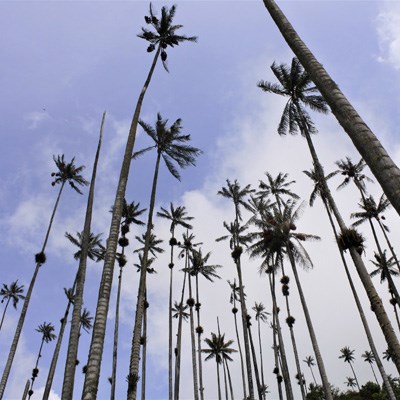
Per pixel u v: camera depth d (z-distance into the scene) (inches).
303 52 254.2
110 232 472.7
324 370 882.8
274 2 300.2
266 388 2337.6
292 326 1492.4
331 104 220.2
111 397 1326.3
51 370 1304.1
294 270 1083.9
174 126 989.2
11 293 2233.0
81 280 602.5
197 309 1818.4
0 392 998.4
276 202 1492.4
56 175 1363.2
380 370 968.9
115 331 1459.2
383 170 174.6
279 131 979.9
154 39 820.0
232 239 1521.9
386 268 1515.7
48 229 1256.2
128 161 550.6
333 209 733.9
